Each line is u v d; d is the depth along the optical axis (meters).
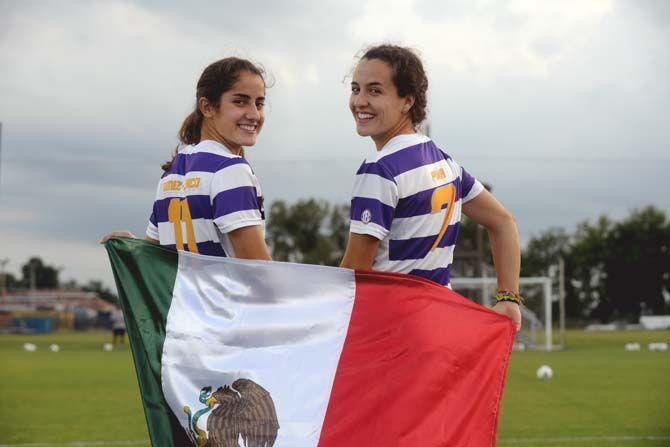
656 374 23.30
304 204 106.25
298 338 4.23
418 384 4.11
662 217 95.25
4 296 109.69
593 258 96.19
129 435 11.88
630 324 95.50
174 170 4.70
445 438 4.05
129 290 4.41
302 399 4.12
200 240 4.56
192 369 4.25
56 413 14.41
